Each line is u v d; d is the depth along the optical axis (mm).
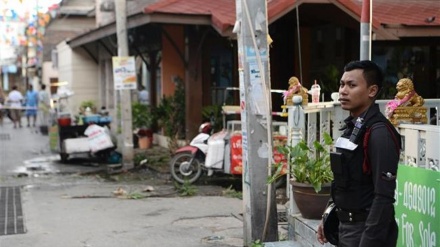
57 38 26438
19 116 23859
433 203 3771
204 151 10016
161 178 10875
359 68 3270
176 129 13609
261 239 5820
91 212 7961
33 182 10648
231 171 9414
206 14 10680
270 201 5820
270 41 5910
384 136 3098
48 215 7777
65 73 22328
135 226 7168
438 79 12906
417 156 4230
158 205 8398
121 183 10422
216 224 7270
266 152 5824
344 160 3221
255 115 5801
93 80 21297
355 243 3225
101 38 16359
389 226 3150
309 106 6055
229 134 9688
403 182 4203
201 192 9406
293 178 5621
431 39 12703
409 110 4961
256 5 5777
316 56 13570
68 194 9336
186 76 12586
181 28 14172
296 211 5727
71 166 12781
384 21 10531
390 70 12867
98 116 13891
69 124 13289
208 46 13984
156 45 15469
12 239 6574
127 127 11828
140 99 17125
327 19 11242
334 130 6004
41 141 18328
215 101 14102
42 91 21219
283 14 9773
